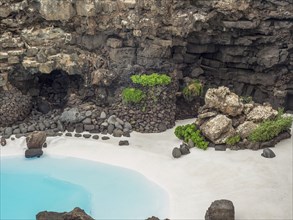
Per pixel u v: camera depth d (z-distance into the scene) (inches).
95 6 1190.3
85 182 964.6
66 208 877.2
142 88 1195.3
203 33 1262.3
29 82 1280.8
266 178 908.0
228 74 1327.5
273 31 1229.1
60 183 966.4
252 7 1199.6
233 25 1218.6
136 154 1070.4
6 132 1177.4
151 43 1206.9
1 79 1219.2
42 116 1262.3
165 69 1224.8
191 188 906.7
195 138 1081.4
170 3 1189.7
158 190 914.1
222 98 1117.7
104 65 1248.2
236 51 1280.8
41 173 1010.7
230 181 911.0
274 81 1279.5
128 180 963.3
